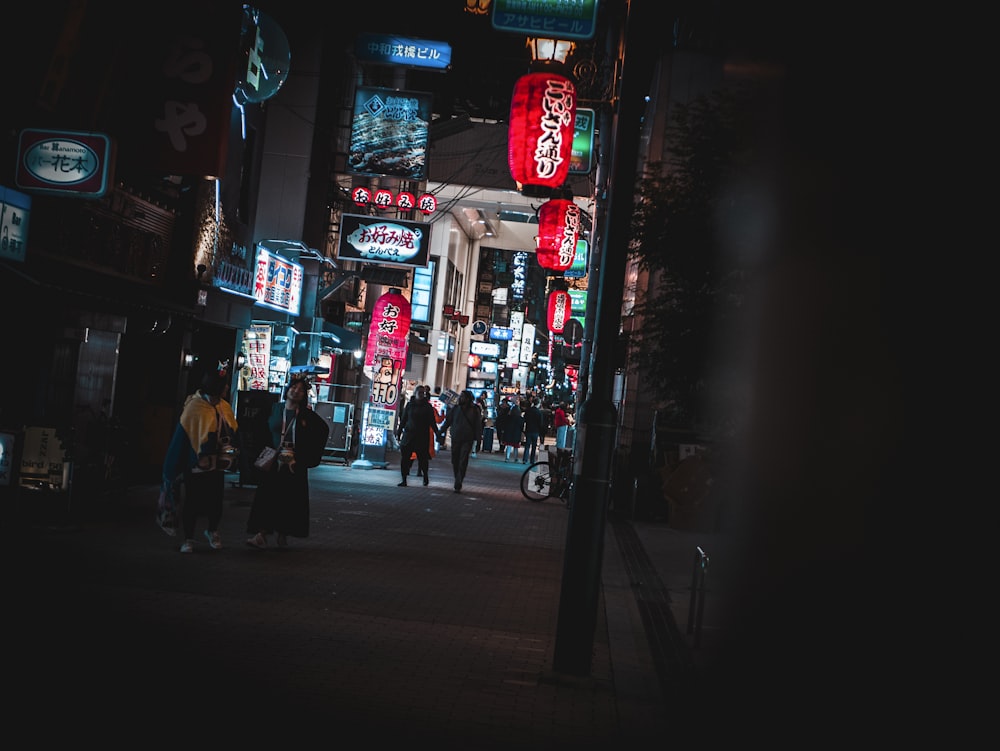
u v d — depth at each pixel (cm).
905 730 200
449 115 3566
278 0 2453
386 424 2567
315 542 1263
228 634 739
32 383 1248
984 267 187
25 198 1162
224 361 2088
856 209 258
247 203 2216
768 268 365
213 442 1097
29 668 599
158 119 1411
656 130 1864
